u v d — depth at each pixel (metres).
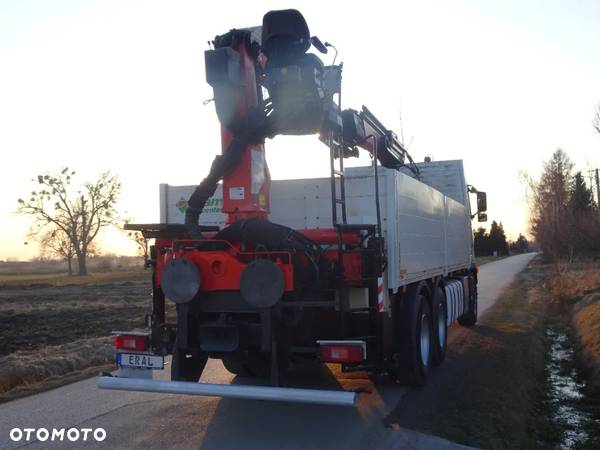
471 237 14.00
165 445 5.65
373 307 6.57
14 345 13.11
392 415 6.51
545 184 48.81
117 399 7.36
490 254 97.69
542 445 6.18
